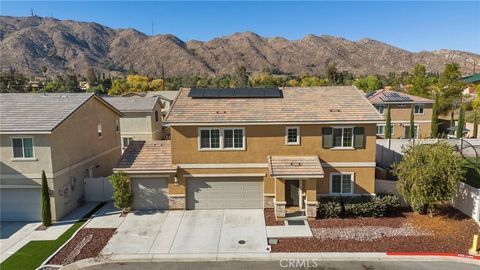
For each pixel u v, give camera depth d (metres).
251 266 15.10
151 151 23.22
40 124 20.22
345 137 21.38
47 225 19.97
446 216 19.61
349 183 21.69
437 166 18.78
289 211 21.19
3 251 16.83
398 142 34.75
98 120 27.16
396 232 18.09
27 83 103.19
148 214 21.47
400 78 107.31
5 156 20.33
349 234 17.95
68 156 22.25
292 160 21.00
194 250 16.64
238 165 21.64
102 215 21.52
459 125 44.16
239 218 20.59
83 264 15.46
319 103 22.92
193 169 21.73
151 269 15.00
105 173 28.61
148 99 46.91
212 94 24.28
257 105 22.83
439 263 15.13
